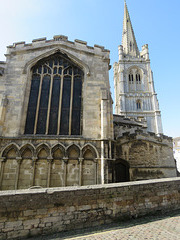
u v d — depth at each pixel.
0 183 11.33
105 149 12.41
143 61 75.62
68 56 15.45
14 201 6.49
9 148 12.15
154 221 7.88
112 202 7.95
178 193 10.31
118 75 80.69
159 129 61.66
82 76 15.38
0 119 12.56
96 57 15.70
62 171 11.97
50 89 14.61
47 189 7.20
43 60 15.47
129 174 16.36
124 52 87.56
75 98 14.71
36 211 6.66
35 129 13.30
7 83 13.90
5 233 6.11
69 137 13.06
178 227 7.05
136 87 73.25
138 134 17.97
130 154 17.02
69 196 7.27
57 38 15.96
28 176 11.68
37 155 12.07
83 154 12.41
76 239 6.03
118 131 21.67
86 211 7.36
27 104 13.88
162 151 19.58
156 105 65.94
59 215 6.92
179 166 52.28
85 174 12.09
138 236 6.15
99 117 13.69
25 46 15.20
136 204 8.50
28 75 14.55
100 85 14.70
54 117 13.94
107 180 11.60
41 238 6.25
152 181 9.63
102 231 6.79
